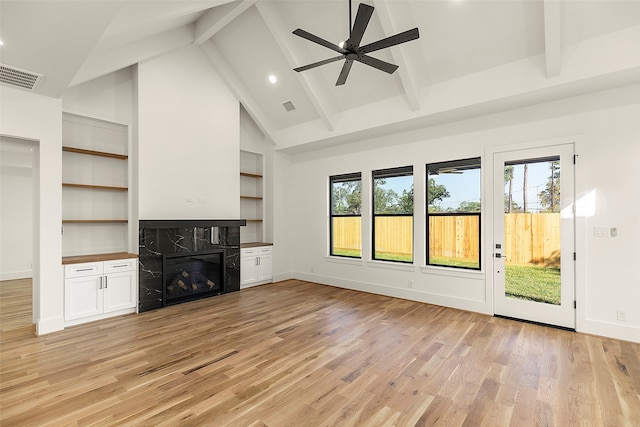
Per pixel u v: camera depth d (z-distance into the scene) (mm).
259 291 5566
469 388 2375
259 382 2467
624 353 2949
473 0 3186
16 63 2783
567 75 3201
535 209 3854
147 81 4523
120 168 4695
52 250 3568
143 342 3264
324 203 6152
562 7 2973
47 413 2061
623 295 3277
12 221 6570
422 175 4801
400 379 2512
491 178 4148
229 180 5520
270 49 4715
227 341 3289
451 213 4598
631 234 3244
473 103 3812
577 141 3537
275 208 6414
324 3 3805
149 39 4359
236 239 5594
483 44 3516
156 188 4586
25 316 4078
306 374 2594
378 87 4543
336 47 2799
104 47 3633
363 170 5523
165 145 4703
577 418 2012
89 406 2143
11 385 2408
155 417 2025
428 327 3695
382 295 5254
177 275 4820
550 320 3697
